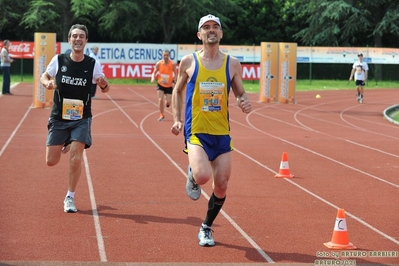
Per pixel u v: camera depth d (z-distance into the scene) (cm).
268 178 1361
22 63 4866
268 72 3434
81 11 5422
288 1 6750
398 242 898
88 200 1108
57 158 1020
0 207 1044
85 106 1007
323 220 1015
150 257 802
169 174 1368
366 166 1549
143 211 1040
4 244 841
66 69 990
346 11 5988
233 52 4881
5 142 1775
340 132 2281
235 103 3359
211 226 888
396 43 6775
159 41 6519
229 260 799
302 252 841
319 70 6084
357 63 3688
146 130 2147
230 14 6794
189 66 848
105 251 822
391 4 6150
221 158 838
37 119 2362
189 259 798
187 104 846
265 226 970
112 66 4647
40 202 1085
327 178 1381
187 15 5897
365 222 1010
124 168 1426
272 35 6850
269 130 2273
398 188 1293
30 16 5434
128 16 5859
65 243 852
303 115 2870
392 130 2400
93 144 1786
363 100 3925
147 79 4925
